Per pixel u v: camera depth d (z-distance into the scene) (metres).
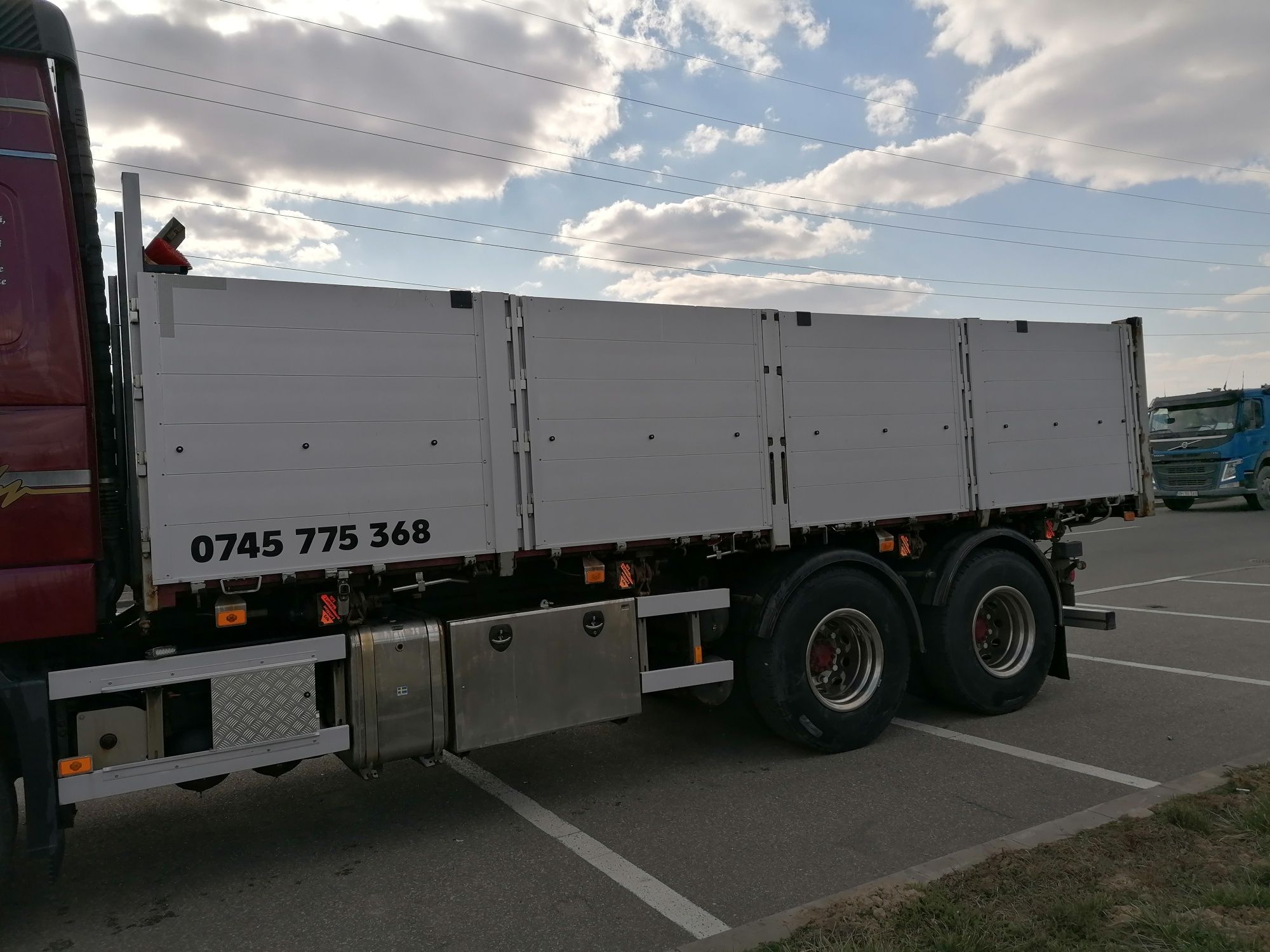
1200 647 8.23
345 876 4.03
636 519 4.84
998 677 6.28
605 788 5.08
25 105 3.61
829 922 3.25
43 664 3.72
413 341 4.25
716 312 5.15
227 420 3.83
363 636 4.21
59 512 3.55
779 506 5.33
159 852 4.37
